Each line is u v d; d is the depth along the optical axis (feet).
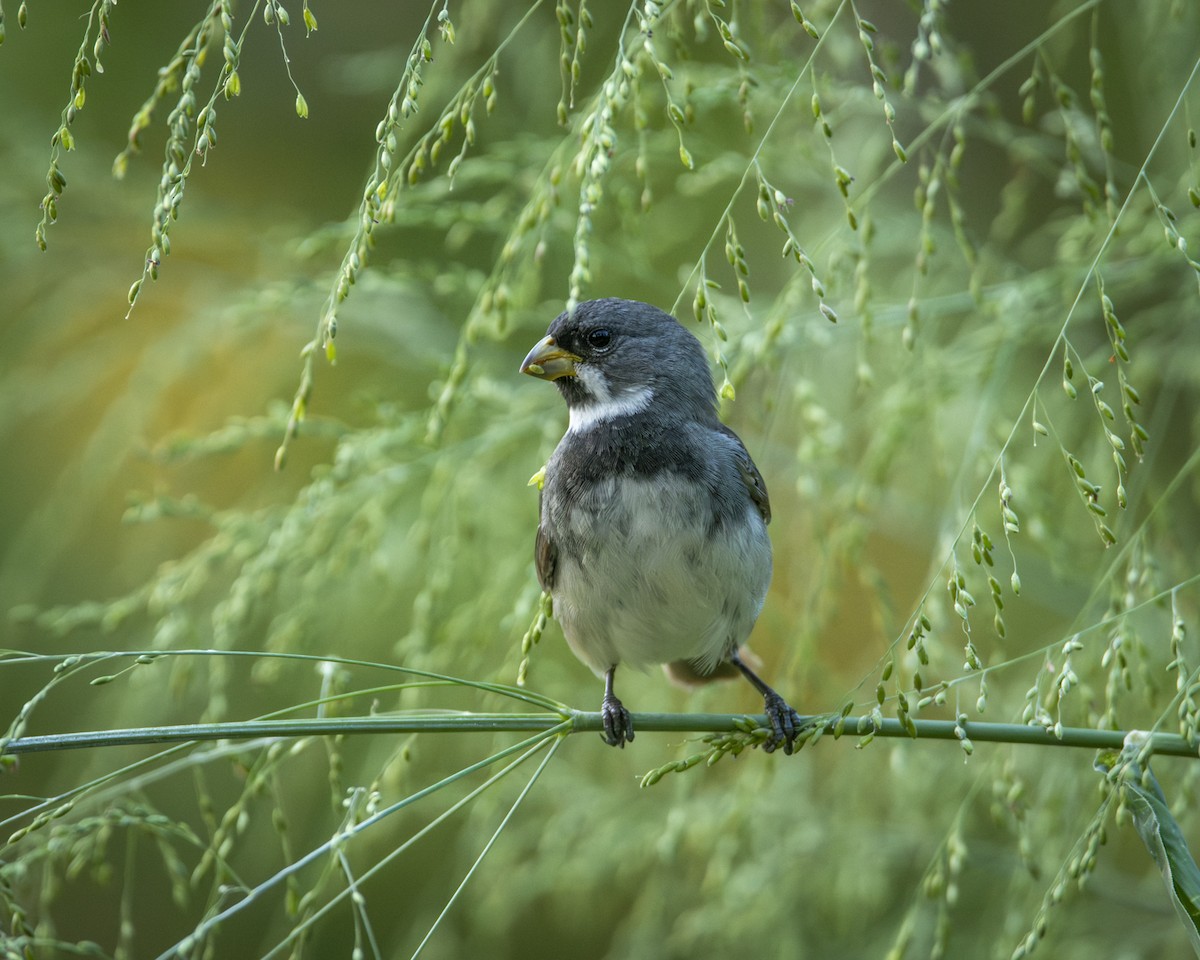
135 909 45.01
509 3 38.19
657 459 27.30
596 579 27.30
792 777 35.09
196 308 42.45
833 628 40.42
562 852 34.65
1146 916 33.30
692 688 31.22
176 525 40.04
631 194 30.71
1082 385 32.19
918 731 20.83
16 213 42.60
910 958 33.76
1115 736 20.83
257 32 49.24
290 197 48.62
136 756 38.96
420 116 35.24
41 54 46.80
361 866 38.60
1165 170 33.53
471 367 31.32
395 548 34.32
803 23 20.26
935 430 29.01
